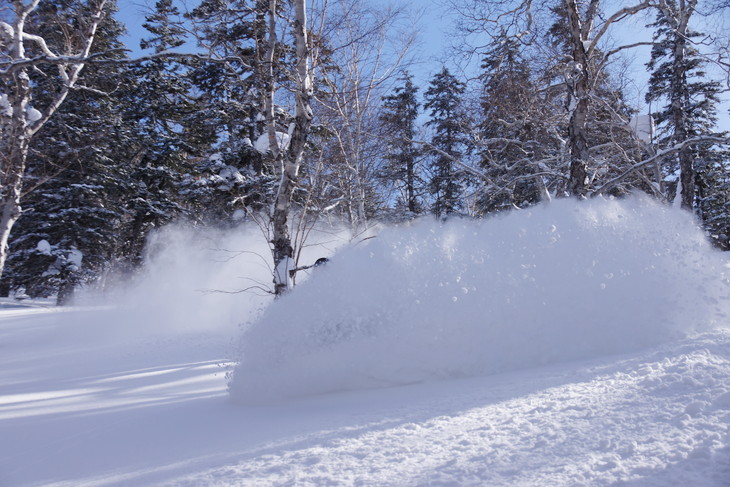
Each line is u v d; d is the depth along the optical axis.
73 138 19.83
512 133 15.13
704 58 11.12
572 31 10.75
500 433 2.30
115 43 20.33
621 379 3.04
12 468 2.70
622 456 1.83
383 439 2.42
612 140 14.02
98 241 24.20
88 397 5.18
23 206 23.09
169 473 2.28
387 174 17.19
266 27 10.10
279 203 8.85
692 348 3.58
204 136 19.48
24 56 10.96
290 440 2.63
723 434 1.89
